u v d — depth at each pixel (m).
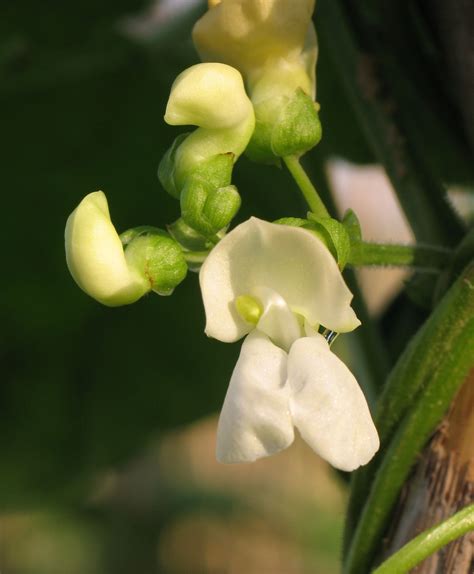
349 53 0.21
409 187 0.21
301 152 0.19
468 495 0.18
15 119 0.26
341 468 0.17
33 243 0.26
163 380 0.26
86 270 0.18
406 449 0.18
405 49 0.21
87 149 0.26
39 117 0.26
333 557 0.76
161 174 0.19
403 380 0.18
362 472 0.19
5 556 0.68
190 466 0.78
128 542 0.73
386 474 0.18
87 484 0.26
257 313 0.18
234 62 0.19
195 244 0.19
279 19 0.19
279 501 0.78
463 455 0.18
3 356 0.26
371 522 0.18
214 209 0.18
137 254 0.18
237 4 0.19
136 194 0.26
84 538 0.70
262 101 0.19
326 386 0.17
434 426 0.18
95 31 0.26
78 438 0.26
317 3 0.22
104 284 0.18
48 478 0.26
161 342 0.26
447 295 0.18
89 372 0.26
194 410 0.26
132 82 0.26
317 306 0.18
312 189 0.19
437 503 0.18
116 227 0.26
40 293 0.26
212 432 0.78
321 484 0.79
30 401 0.26
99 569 0.70
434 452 0.18
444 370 0.18
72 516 0.69
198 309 0.26
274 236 0.18
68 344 0.26
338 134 0.25
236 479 0.79
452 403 0.18
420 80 0.21
